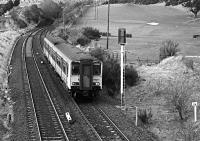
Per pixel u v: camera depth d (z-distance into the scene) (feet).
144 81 140.36
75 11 497.46
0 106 112.16
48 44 199.41
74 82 120.06
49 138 83.30
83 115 102.58
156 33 309.83
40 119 98.84
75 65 119.44
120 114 105.40
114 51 211.20
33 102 115.75
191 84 128.47
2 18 504.02
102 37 289.53
